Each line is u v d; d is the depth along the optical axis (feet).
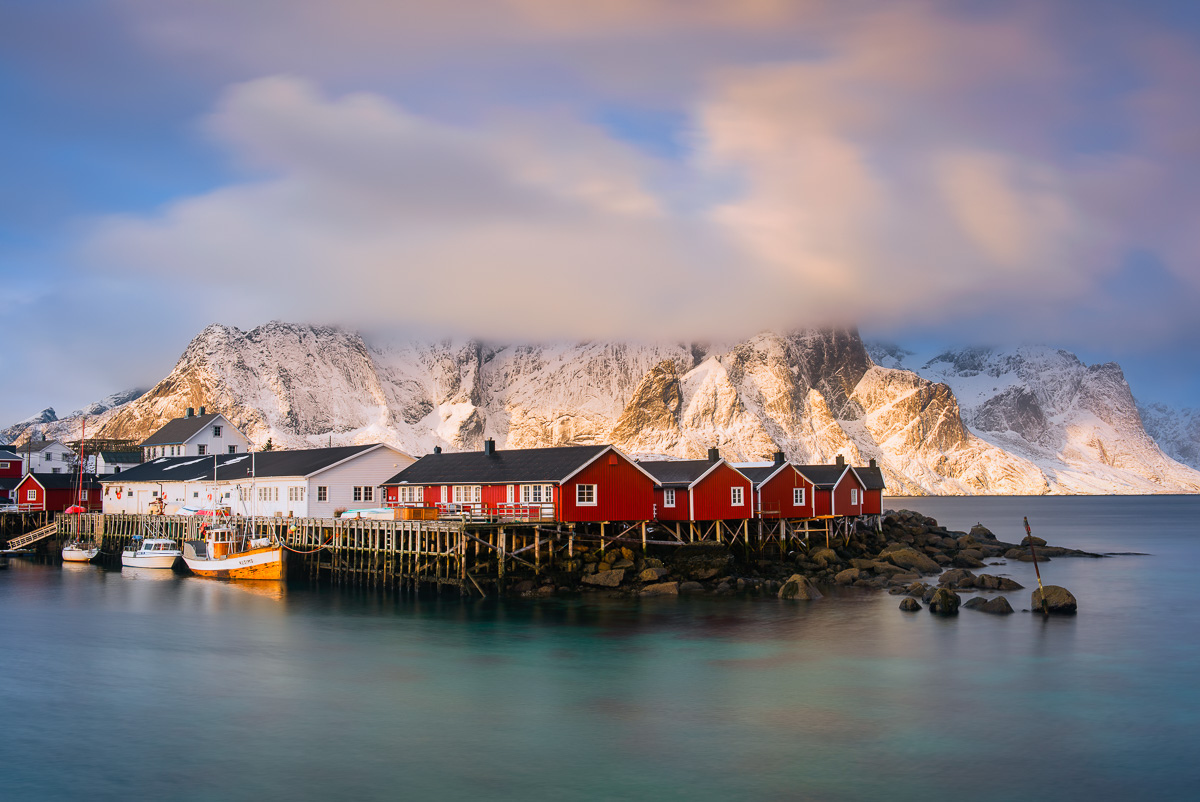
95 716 119.85
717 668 142.00
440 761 102.99
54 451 507.30
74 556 309.01
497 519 220.64
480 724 115.14
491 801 92.63
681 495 240.94
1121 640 165.89
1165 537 490.49
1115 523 652.89
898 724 115.55
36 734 112.98
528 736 110.73
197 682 135.74
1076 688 132.26
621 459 227.40
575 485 220.64
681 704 123.24
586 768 100.83
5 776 99.86
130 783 97.81
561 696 126.82
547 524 215.92
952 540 336.49
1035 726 115.34
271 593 221.66
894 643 160.56
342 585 231.91
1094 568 302.04
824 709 121.39
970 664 145.69
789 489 268.21
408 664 145.07
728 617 184.03
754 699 125.59
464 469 249.14
